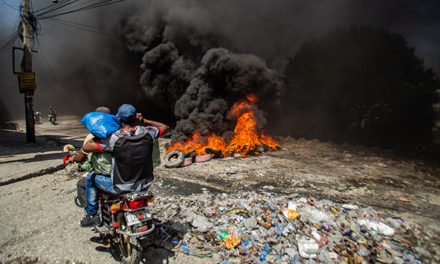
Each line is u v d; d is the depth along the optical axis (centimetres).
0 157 749
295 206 385
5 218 375
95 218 347
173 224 344
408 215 378
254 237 313
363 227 334
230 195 475
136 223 248
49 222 362
